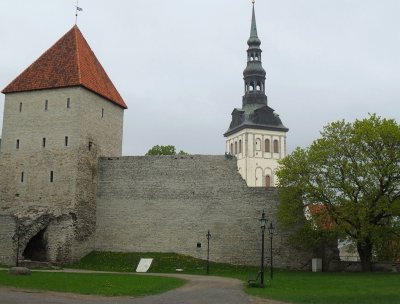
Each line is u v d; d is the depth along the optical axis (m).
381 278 30.92
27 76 45.38
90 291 21.88
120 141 49.12
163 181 44.00
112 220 43.97
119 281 26.33
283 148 97.56
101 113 45.91
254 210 42.66
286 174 39.69
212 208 43.09
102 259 41.50
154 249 43.12
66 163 42.09
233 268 40.59
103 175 44.81
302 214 41.09
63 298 19.53
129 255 42.34
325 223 38.94
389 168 36.66
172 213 43.44
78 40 46.81
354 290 24.08
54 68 44.88
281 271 39.69
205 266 40.69
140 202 43.91
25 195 42.78
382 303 19.39
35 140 43.44
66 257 40.12
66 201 41.41
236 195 43.03
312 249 41.53
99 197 44.50
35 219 39.69
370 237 36.94
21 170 43.34
